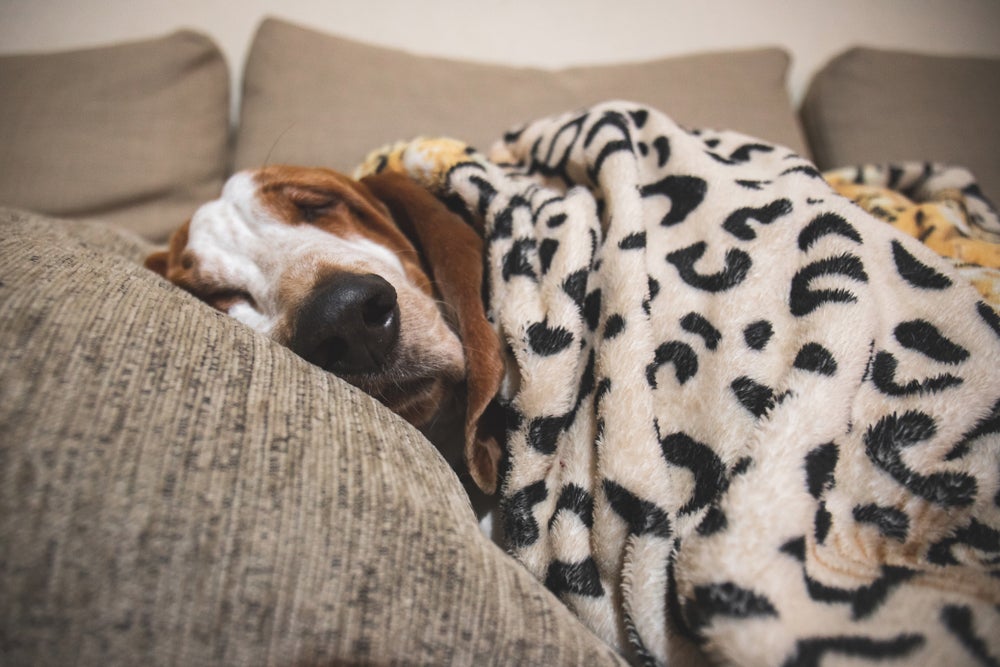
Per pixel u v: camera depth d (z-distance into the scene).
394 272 0.90
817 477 0.57
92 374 0.49
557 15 2.17
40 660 0.38
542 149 1.10
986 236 1.12
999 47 2.26
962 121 1.82
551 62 2.20
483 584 0.51
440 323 0.86
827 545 0.57
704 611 0.51
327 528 0.48
